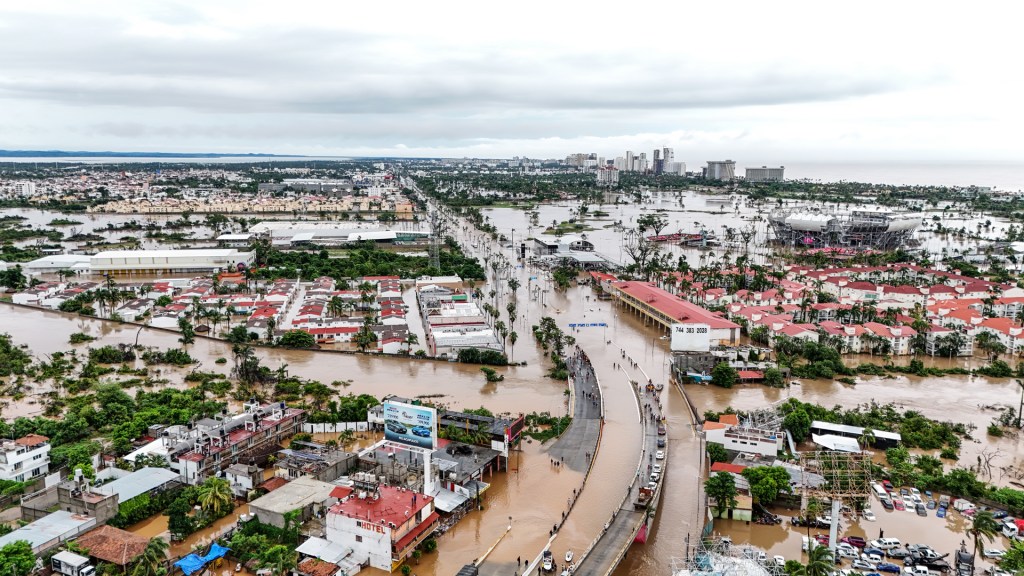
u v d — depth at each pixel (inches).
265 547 5654.5
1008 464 7519.7
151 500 6314.0
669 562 5728.3
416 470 6929.1
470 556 5812.0
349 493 6181.1
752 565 5073.8
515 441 7819.9
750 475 6643.7
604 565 5447.8
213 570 5516.7
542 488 6963.6
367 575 5556.1
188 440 7229.3
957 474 6830.7
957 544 5994.1
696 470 7322.8
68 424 7854.3
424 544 5876.0
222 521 6245.1
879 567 5590.6
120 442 7431.1
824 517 6358.3
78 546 5462.6
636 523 6053.2
